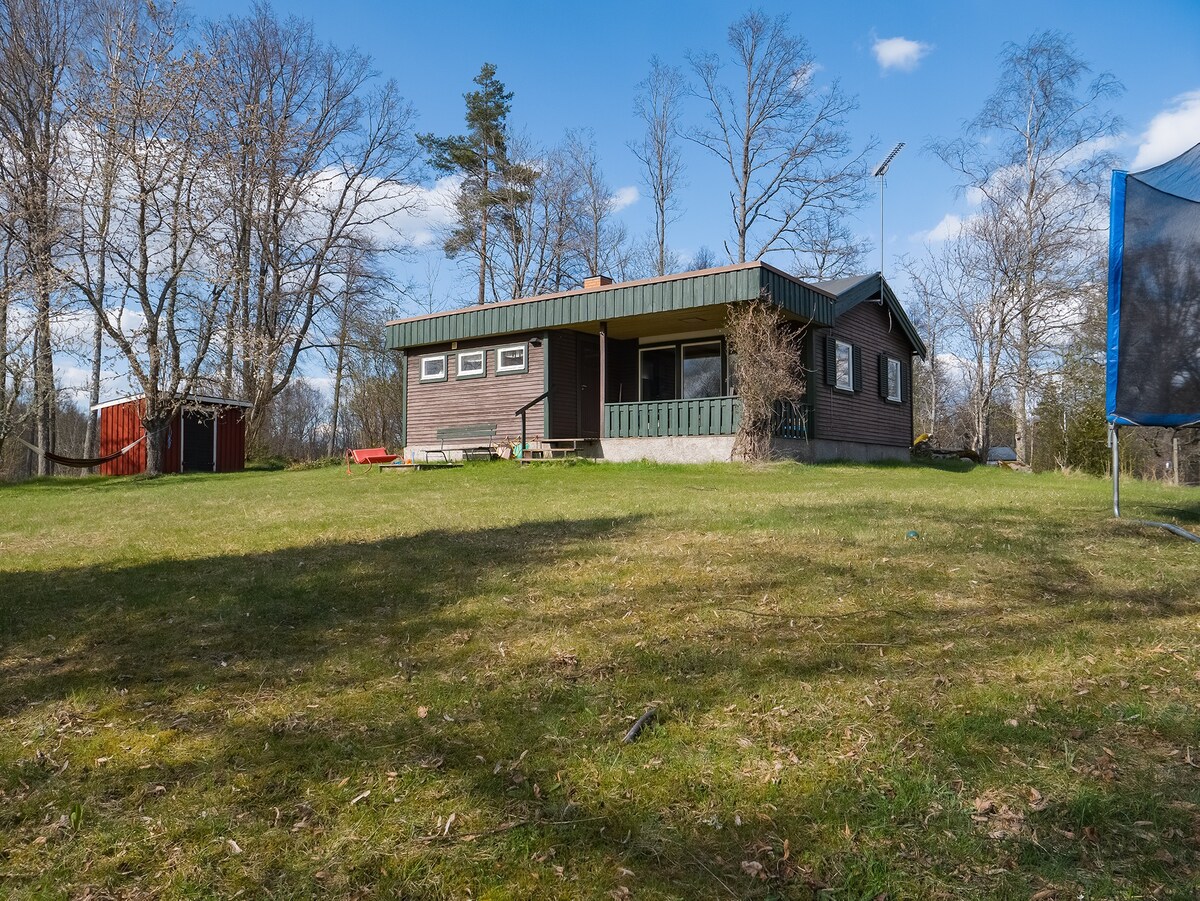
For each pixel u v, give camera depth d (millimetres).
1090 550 5379
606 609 4195
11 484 19078
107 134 19297
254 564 5598
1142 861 2018
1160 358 6660
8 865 2166
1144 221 6773
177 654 3738
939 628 3781
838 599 4246
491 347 18609
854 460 18016
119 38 19359
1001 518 6836
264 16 28984
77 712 3115
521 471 14414
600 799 2404
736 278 14203
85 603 4641
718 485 11125
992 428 41375
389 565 5375
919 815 2264
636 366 18812
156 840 2262
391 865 2113
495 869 2088
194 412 24516
